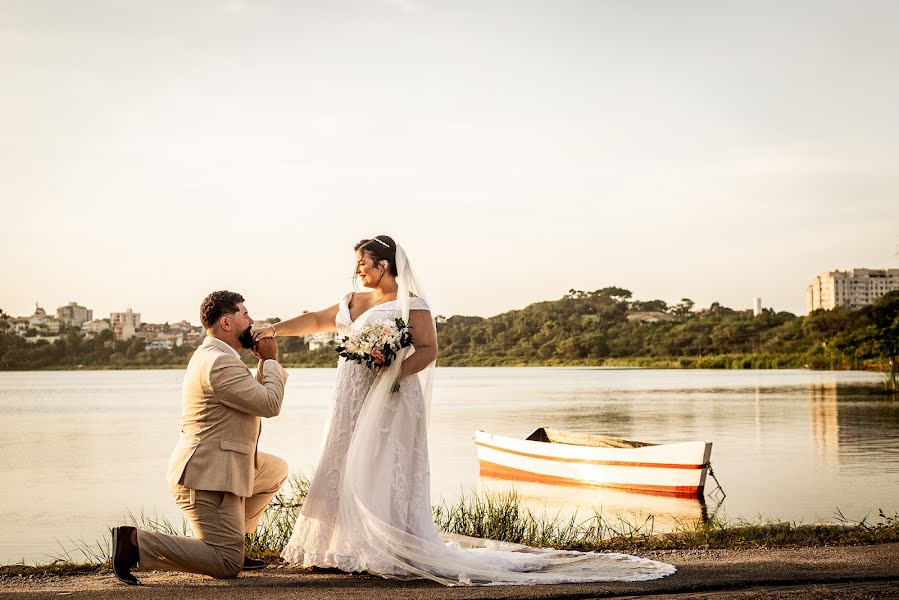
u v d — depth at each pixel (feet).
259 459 16.92
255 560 17.06
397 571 15.89
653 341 475.72
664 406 125.90
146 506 42.70
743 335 433.48
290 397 180.24
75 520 38.27
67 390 246.88
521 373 370.12
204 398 15.70
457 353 537.24
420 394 17.13
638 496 45.47
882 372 244.83
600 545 20.18
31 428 101.50
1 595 14.47
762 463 56.59
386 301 17.72
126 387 273.54
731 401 134.92
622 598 14.25
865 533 20.52
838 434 75.97
